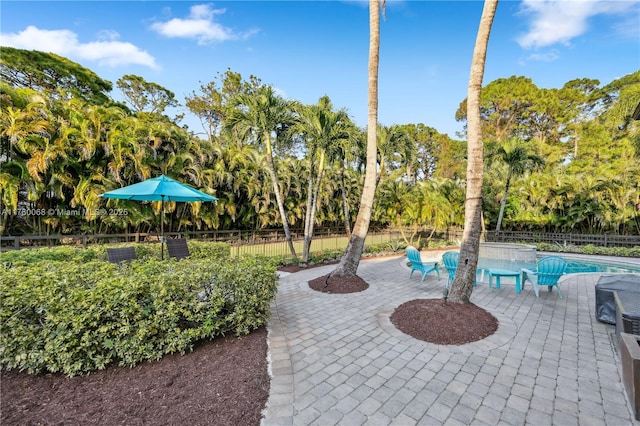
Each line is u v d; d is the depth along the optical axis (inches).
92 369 108.0
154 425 82.6
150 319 119.3
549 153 836.6
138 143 335.3
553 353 135.2
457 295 181.5
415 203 556.1
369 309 200.2
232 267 153.0
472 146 181.0
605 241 528.7
